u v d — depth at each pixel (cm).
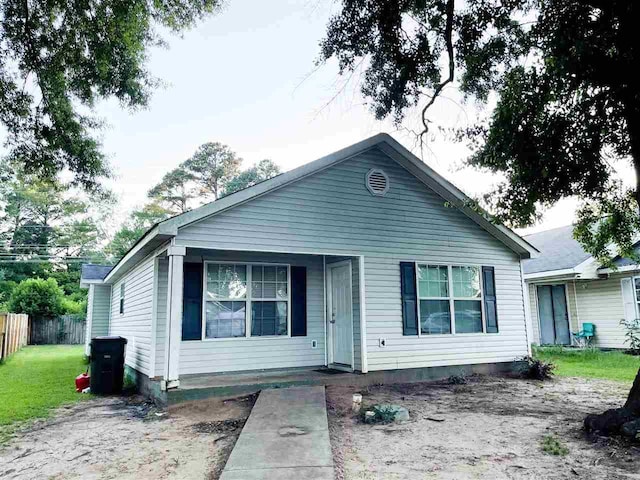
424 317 937
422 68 731
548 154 573
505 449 467
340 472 402
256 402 639
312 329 967
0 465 467
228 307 893
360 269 879
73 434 585
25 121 909
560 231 1919
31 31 847
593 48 496
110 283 1534
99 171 1021
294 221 823
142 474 420
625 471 398
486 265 1030
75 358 1650
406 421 588
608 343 1409
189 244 730
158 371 824
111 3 819
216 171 3881
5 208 3656
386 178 933
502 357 1008
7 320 1555
